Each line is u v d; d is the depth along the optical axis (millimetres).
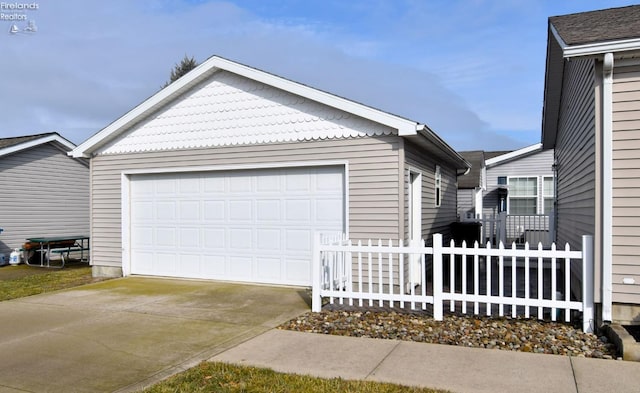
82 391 4309
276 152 9398
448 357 4973
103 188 11305
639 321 5566
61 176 17766
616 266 5672
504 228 14023
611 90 5676
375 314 6828
